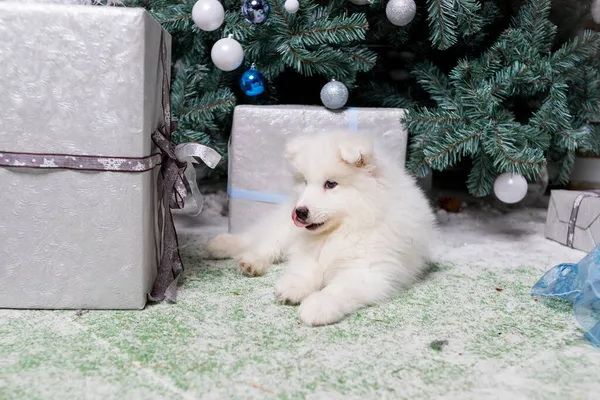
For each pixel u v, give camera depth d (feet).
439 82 7.44
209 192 9.66
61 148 4.32
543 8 6.86
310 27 7.00
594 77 7.26
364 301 4.90
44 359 3.74
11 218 4.41
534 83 6.84
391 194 5.54
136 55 4.23
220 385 3.47
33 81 4.21
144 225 4.58
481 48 7.93
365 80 8.34
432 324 4.57
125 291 4.61
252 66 7.25
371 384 3.54
